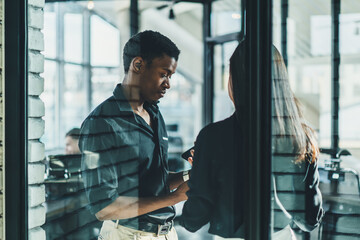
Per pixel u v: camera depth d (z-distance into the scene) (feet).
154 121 5.46
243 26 4.37
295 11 4.65
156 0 17.72
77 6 14.92
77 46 15.10
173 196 5.22
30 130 5.24
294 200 4.50
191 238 5.14
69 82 14.64
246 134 4.35
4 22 5.06
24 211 5.15
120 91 5.25
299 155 4.50
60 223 6.80
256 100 4.25
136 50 5.33
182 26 19.95
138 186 5.21
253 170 4.30
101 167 5.10
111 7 16.02
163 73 5.42
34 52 5.29
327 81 4.92
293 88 4.83
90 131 5.13
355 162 4.89
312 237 4.70
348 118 4.92
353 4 4.93
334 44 4.91
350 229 4.74
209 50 16.12
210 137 4.73
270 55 4.26
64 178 7.18
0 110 5.11
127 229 5.24
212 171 4.76
